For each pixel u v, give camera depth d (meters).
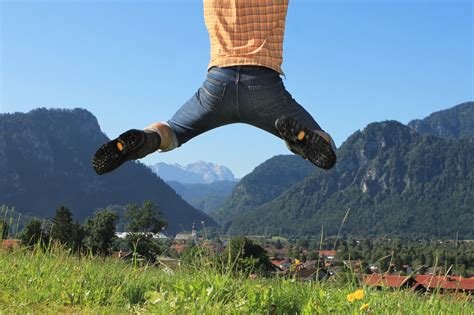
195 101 3.28
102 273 5.15
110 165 3.10
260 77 3.15
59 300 4.52
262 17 3.15
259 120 3.23
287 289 4.59
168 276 5.35
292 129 3.05
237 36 3.16
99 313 4.20
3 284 4.88
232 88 3.16
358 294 3.90
